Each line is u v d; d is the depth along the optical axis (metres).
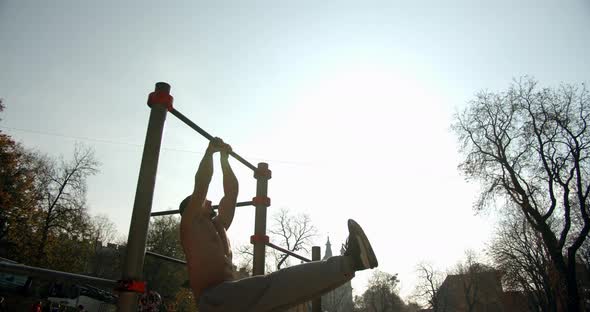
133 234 2.41
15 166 26.98
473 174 23.36
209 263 1.82
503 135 22.80
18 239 25.48
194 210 1.96
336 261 1.55
